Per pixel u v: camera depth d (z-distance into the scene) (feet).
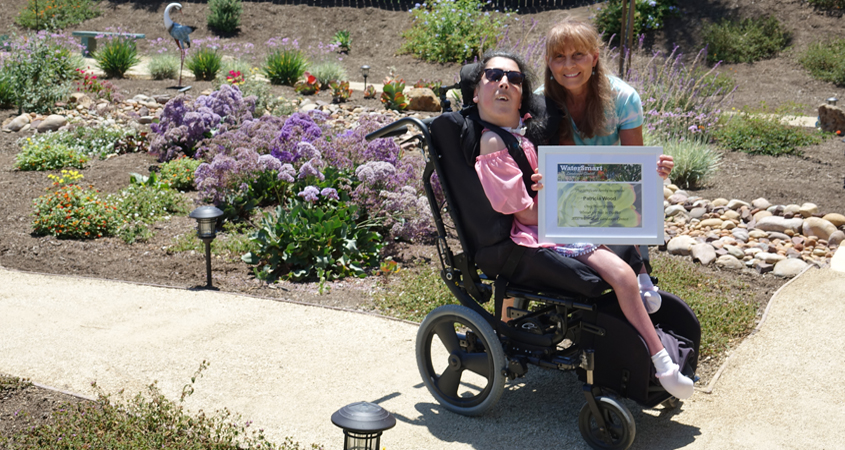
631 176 10.01
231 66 47.50
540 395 12.32
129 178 26.61
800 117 40.32
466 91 11.06
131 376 12.65
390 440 10.71
